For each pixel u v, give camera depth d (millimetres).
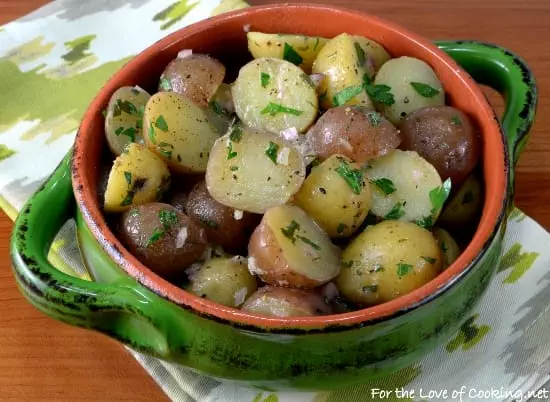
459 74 353
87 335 384
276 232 294
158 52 367
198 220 319
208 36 379
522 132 349
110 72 489
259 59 357
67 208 331
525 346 362
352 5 546
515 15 538
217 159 315
